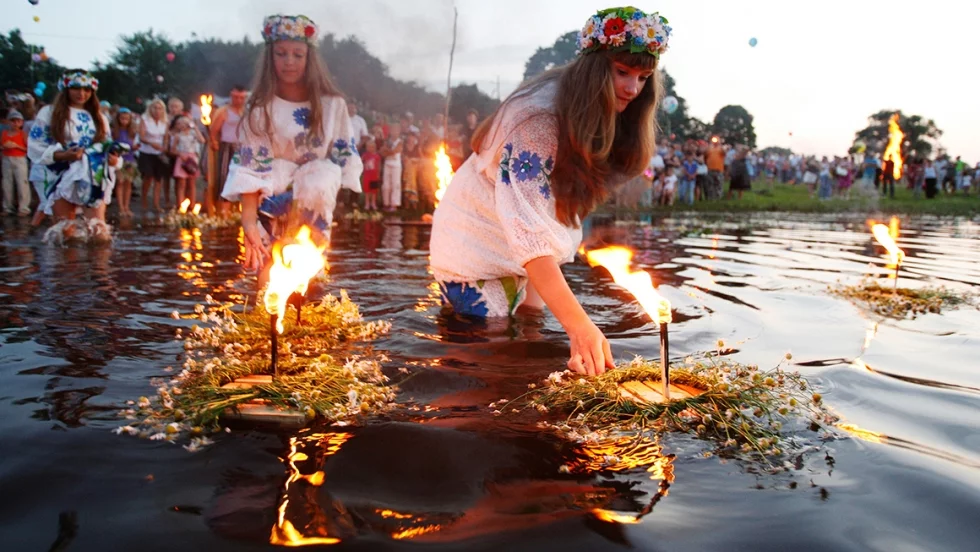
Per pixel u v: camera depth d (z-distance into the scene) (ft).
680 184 63.16
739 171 71.67
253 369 8.70
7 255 18.93
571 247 10.17
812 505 5.80
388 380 8.88
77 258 18.78
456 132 45.19
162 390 7.76
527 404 8.11
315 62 14.85
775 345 10.99
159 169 38.65
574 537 5.23
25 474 6.00
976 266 21.18
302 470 6.25
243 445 6.74
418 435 6.99
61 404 7.66
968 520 5.60
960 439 7.29
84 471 6.11
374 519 5.45
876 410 8.09
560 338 11.03
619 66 9.64
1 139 33.99
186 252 20.88
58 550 4.95
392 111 46.39
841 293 15.47
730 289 16.01
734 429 7.32
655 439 7.15
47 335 10.47
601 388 8.21
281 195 15.29
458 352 10.21
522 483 6.13
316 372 8.41
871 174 83.76
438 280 12.92
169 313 12.21
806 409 8.03
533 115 9.87
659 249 25.12
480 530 5.31
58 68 71.67
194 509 5.54
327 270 17.24
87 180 23.38
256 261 14.88
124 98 68.69
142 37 68.13
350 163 15.79
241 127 14.74
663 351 7.87
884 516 5.64
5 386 8.18
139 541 5.07
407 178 45.88
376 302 13.73
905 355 10.47
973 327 12.36
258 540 5.11
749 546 5.16
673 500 5.87
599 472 6.38
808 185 88.58
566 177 10.00
